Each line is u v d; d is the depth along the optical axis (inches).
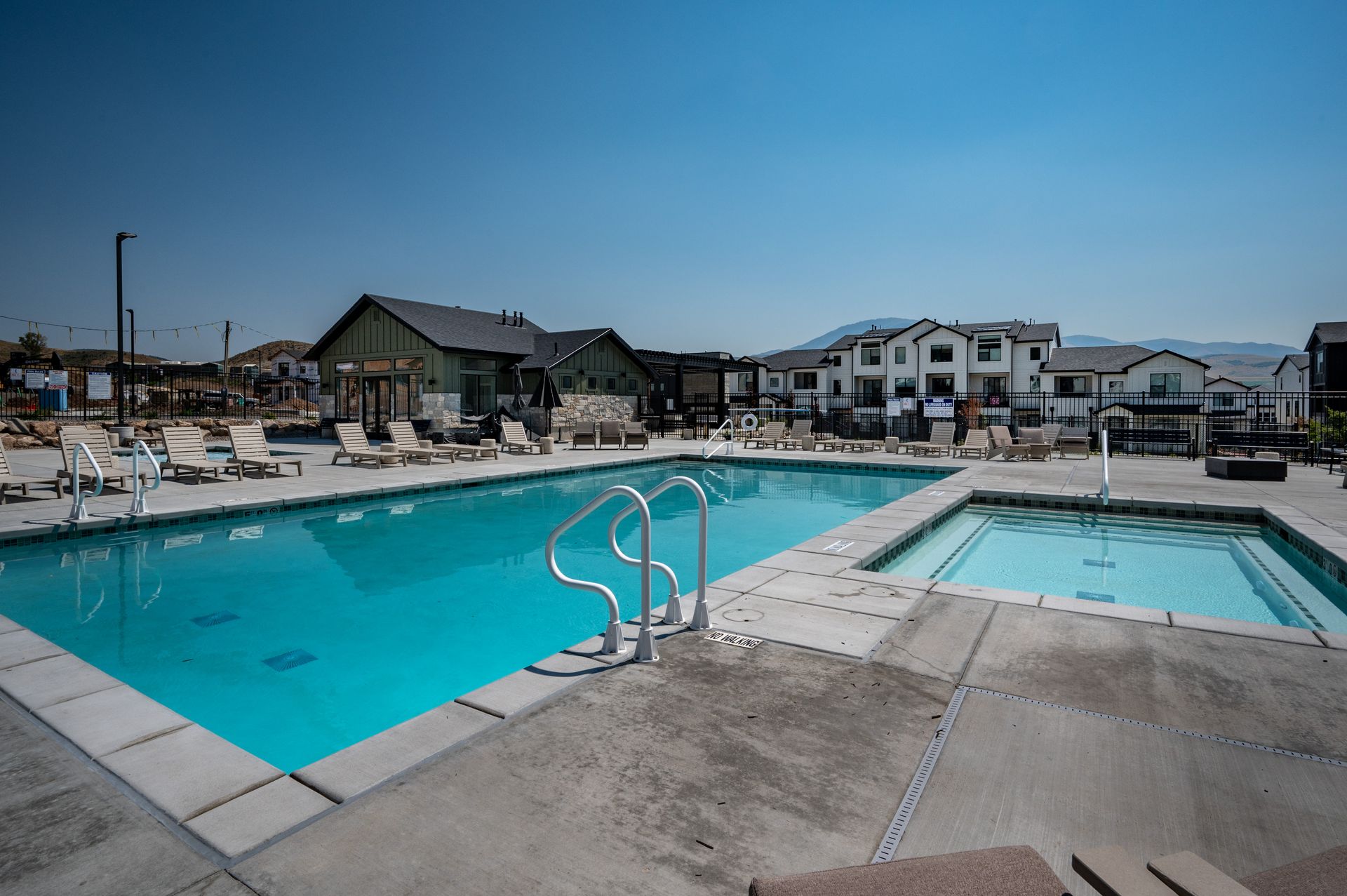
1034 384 1843.0
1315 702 131.0
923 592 207.3
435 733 117.4
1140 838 89.0
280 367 2356.1
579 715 124.4
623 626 175.3
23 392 1103.0
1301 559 300.0
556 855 85.6
